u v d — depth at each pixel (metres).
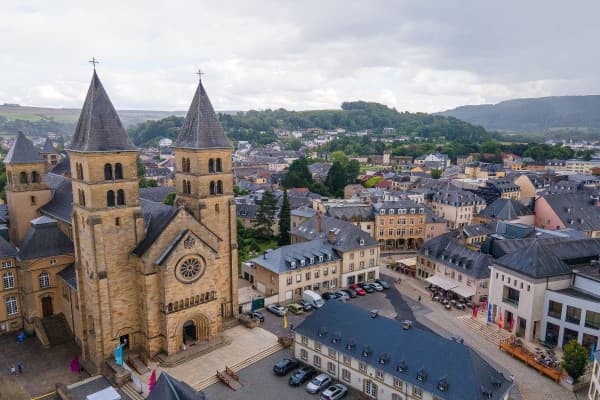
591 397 58.12
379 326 64.69
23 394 62.12
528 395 63.53
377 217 139.38
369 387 61.78
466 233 130.88
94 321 66.19
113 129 65.00
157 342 70.00
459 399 51.78
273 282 93.56
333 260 101.00
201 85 74.75
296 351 71.44
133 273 69.19
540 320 79.12
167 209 73.56
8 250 78.12
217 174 76.31
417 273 113.94
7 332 79.25
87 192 63.88
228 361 70.06
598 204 169.38
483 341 79.94
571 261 83.38
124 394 62.34
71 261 80.81
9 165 86.75
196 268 71.12
